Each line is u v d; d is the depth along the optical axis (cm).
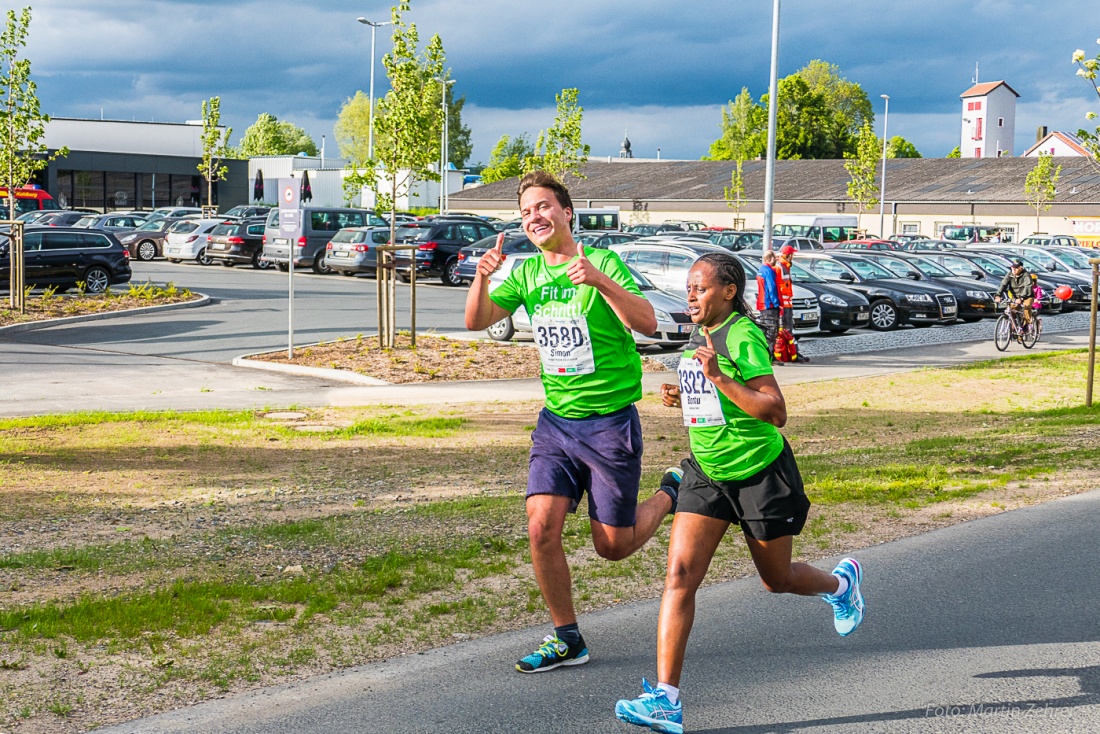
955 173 6588
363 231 3638
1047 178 5762
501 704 464
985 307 2619
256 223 4138
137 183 7469
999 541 732
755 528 449
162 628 549
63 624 545
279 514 815
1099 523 779
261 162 7962
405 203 7338
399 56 2202
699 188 7075
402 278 3709
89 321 2369
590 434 488
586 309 478
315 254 3838
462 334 2180
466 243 3603
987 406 1434
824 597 500
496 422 1255
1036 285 2167
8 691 469
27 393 1466
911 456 1048
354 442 1130
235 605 586
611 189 7394
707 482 452
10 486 909
